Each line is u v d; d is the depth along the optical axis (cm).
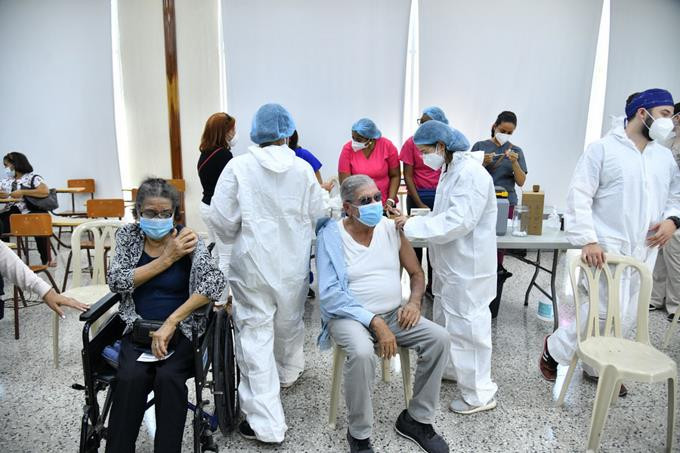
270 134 166
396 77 469
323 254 175
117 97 507
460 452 168
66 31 494
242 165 166
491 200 182
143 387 142
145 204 150
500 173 312
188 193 507
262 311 172
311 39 461
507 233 256
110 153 519
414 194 321
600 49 454
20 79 514
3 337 266
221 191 168
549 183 477
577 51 448
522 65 454
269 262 167
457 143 179
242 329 175
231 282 177
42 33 498
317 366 232
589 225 191
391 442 174
